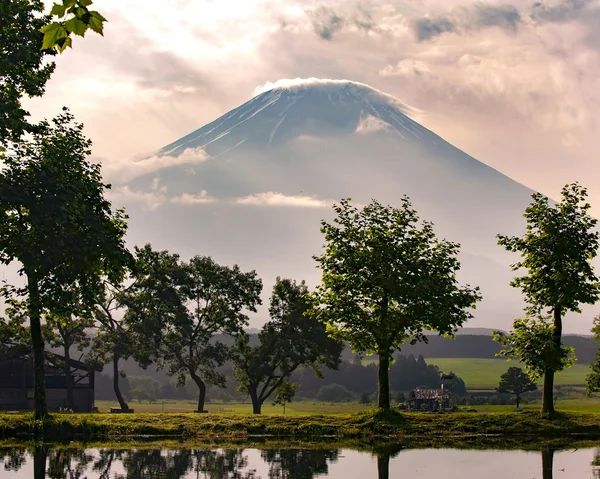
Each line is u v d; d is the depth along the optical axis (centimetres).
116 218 3956
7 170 3634
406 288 3766
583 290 3750
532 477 2508
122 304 6981
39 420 3669
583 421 3806
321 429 3709
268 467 2691
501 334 3912
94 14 1010
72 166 3781
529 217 3941
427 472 2603
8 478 2448
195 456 2945
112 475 2508
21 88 3753
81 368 7319
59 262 3569
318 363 7125
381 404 3909
